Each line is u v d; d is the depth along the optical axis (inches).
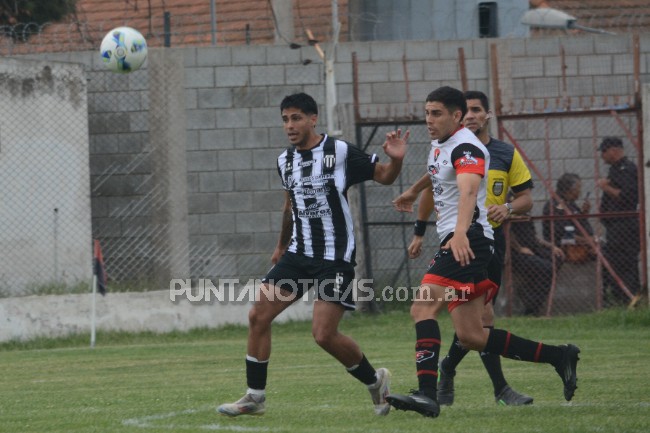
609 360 1411.2
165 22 2325.3
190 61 2172.7
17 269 1961.1
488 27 2500.0
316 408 979.9
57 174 2007.9
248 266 2172.7
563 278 2009.1
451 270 868.0
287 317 2092.8
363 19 2330.2
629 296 1996.8
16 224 1962.4
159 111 2153.1
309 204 898.1
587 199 2026.3
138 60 1809.8
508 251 1989.4
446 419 866.1
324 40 2431.1
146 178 2137.1
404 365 1408.7
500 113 1999.3
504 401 994.1
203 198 2169.0
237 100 2186.3
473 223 880.9
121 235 2114.9
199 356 1625.2
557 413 893.8
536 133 2169.0
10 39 2183.8
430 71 2230.6
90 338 1905.8
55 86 2007.9
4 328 1857.8
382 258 2174.0
